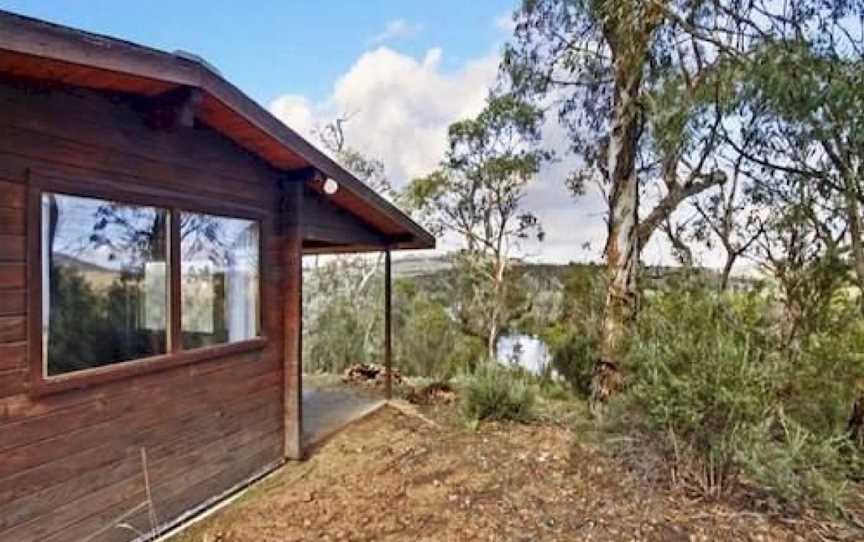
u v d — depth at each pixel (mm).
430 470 5141
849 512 4215
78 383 3230
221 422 4551
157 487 3854
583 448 5613
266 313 5191
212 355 4398
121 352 3590
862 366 5551
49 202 3105
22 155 2945
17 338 2920
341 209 6516
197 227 4289
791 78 5430
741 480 4488
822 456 4422
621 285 7441
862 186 5934
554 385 9305
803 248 7426
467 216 18234
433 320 13781
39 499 3025
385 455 5590
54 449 3113
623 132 7543
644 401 4871
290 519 4137
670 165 8242
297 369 5445
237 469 4738
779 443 4629
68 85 3170
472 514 4184
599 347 7645
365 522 4070
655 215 8492
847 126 5492
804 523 4043
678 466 4699
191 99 3568
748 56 5805
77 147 3250
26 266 2963
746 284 7652
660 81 7059
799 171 6668
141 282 3756
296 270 5438
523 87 9133
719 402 4387
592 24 7582
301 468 5293
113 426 3506
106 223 3480
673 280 7812
